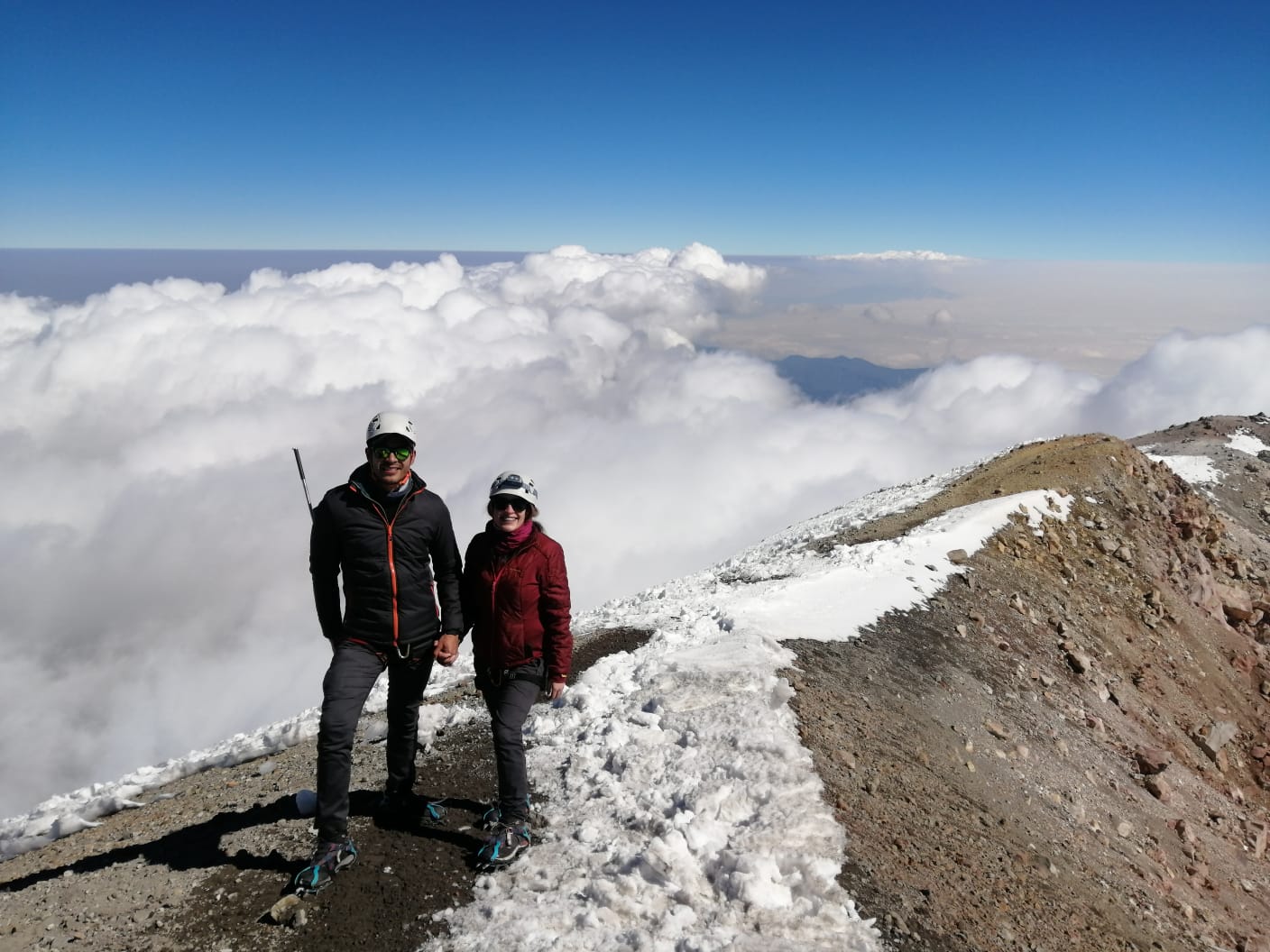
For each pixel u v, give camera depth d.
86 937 5.27
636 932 5.19
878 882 6.46
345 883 5.61
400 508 5.48
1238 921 12.41
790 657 11.67
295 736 11.40
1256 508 56.78
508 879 5.68
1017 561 21.77
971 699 13.83
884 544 19.78
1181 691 21.58
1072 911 8.36
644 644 12.21
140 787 10.84
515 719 5.85
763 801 7.06
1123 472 32.47
